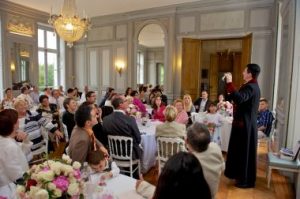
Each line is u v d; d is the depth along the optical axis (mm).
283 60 4188
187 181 800
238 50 9359
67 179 1146
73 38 5184
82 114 2047
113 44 8359
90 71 8992
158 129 2961
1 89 7078
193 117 4531
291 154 3111
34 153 3193
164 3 6938
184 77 7004
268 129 4238
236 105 3123
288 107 3504
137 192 1544
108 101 5488
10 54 7195
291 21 3443
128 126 2941
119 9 7578
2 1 6828
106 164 1806
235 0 6293
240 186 3176
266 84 6129
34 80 7961
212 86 9828
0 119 1822
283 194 3023
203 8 6738
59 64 9164
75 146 1983
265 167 3852
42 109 4203
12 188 1761
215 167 1638
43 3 7082
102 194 1397
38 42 8297
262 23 6070
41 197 1032
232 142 3207
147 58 13289
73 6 5176
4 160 1764
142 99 6527
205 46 9797
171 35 7191
